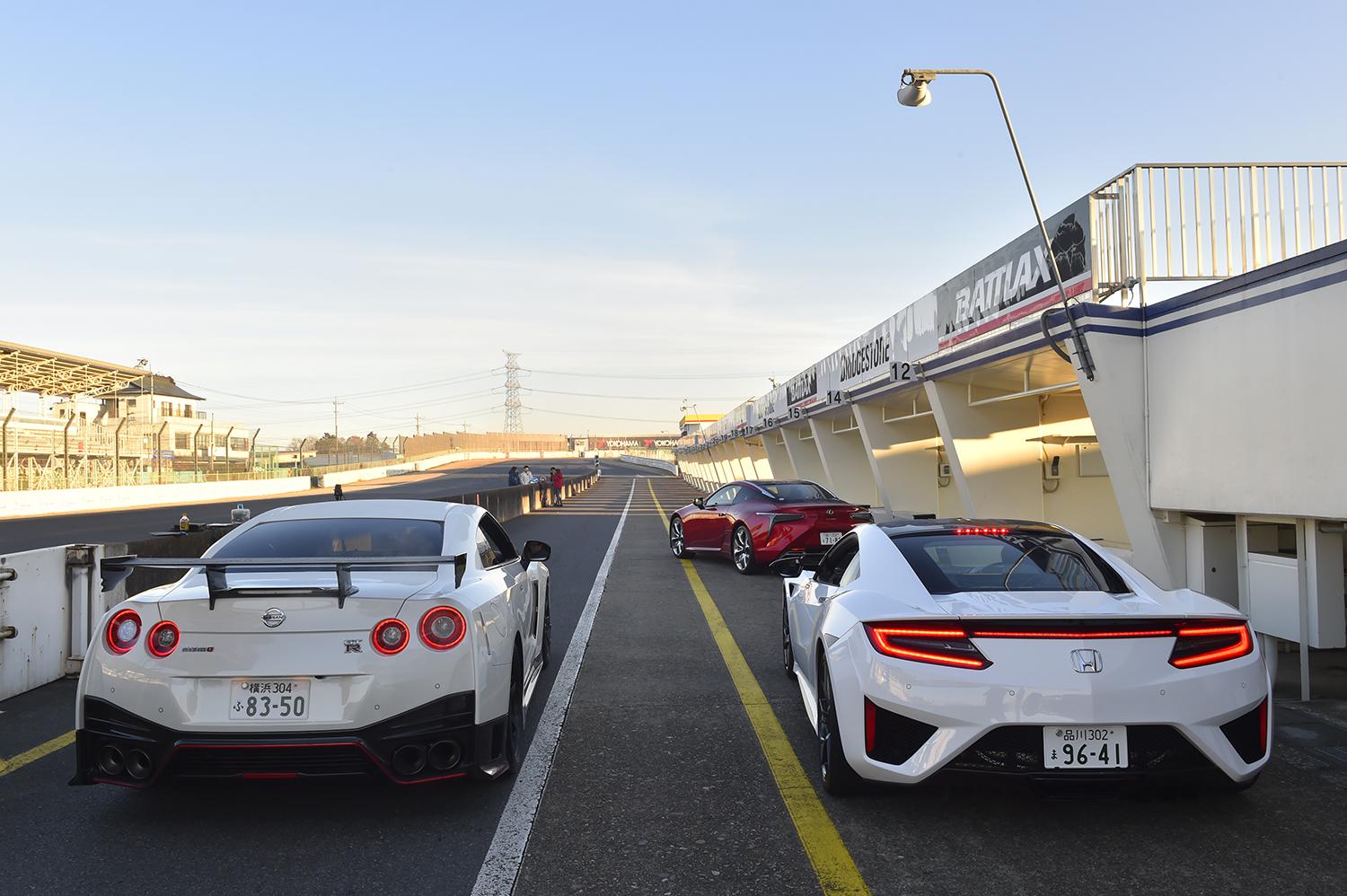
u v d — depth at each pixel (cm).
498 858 321
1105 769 310
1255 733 328
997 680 314
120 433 4275
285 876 306
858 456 1867
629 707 532
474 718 354
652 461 11819
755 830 345
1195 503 648
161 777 333
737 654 680
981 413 1120
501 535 541
